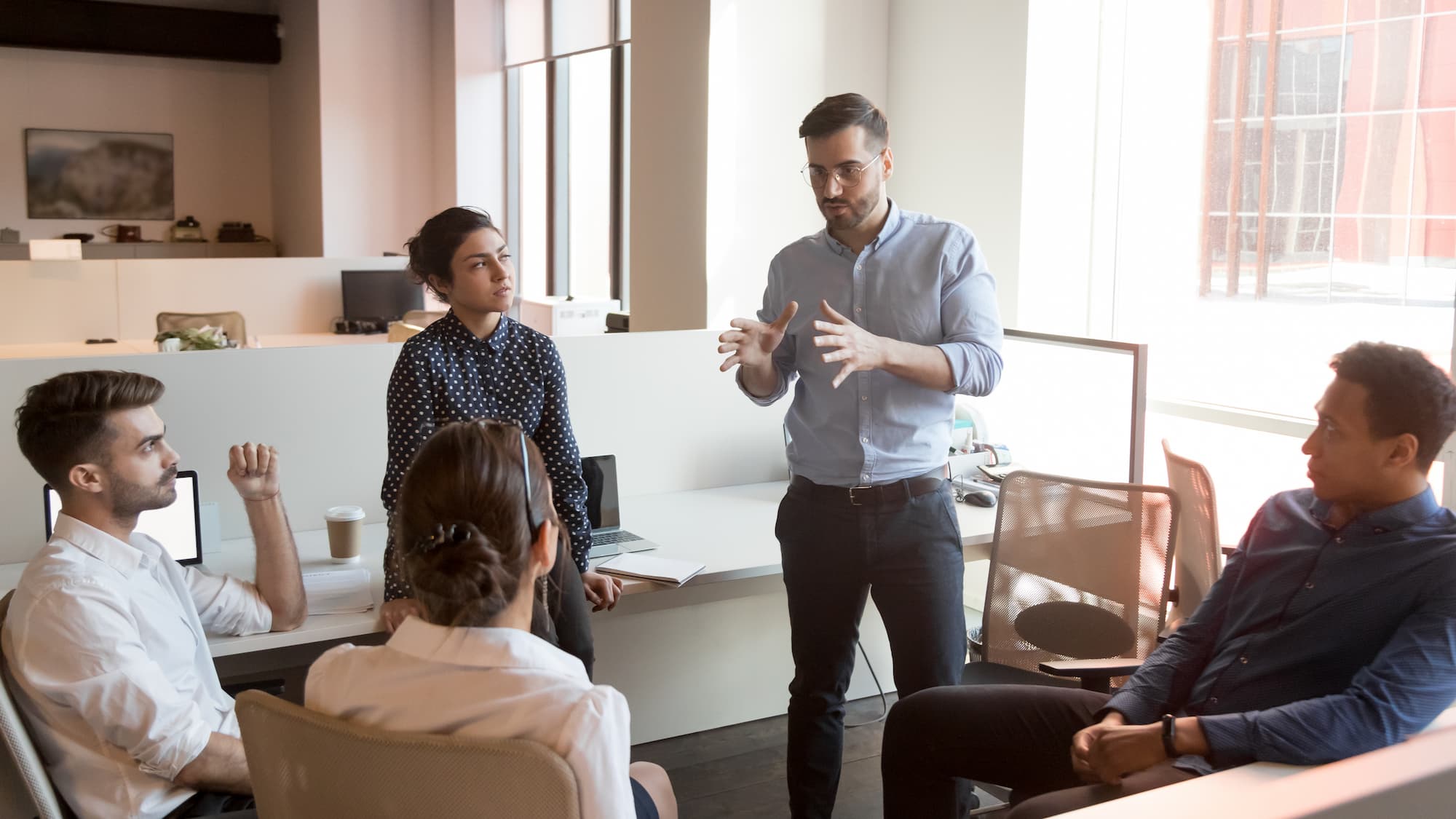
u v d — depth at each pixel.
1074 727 2.02
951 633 2.46
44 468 1.79
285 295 7.00
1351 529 1.78
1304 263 3.51
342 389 2.97
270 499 2.25
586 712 1.17
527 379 2.42
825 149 2.34
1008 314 4.20
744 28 4.54
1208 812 1.11
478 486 1.23
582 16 7.96
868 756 3.15
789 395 3.63
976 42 4.28
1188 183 3.84
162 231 11.25
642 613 3.19
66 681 1.69
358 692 1.24
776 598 3.40
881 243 2.46
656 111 4.91
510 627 1.27
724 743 3.27
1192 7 3.78
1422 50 3.15
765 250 4.74
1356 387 1.72
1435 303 3.16
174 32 10.33
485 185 9.45
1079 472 3.45
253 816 1.66
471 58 9.25
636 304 5.22
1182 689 1.98
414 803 1.17
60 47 10.03
